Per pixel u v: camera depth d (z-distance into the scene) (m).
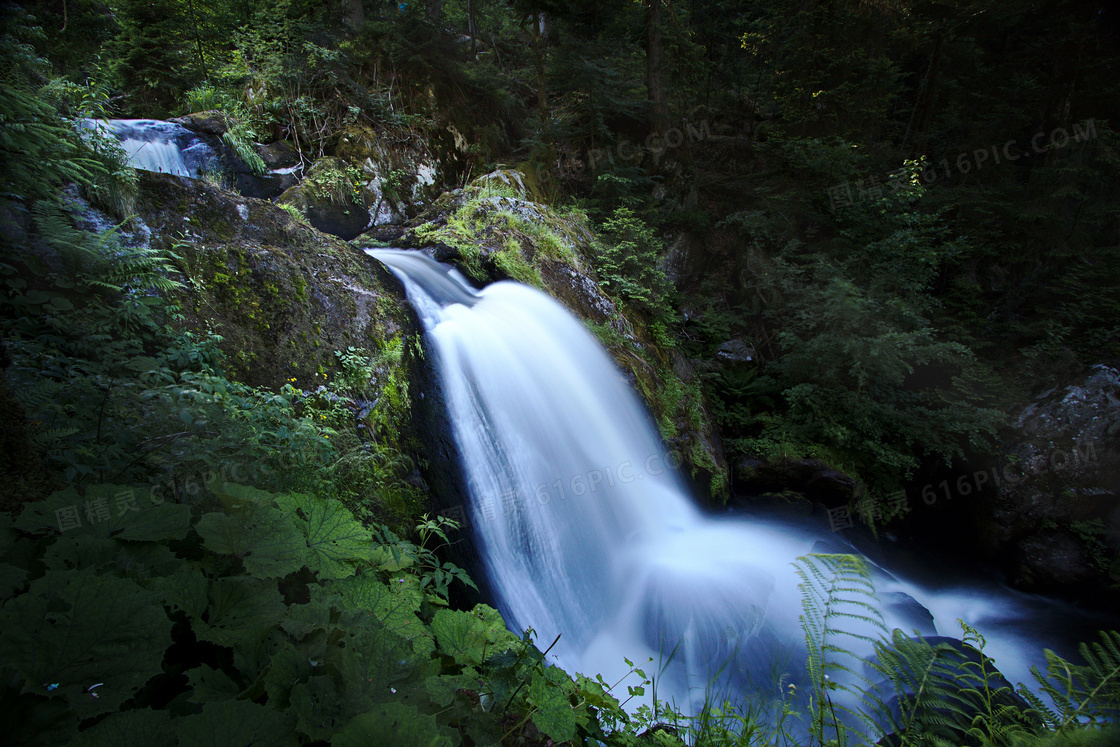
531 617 4.49
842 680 4.39
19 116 3.62
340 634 1.41
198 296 4.07
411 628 1.77
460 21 16.22
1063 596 8.12
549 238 7.92
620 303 8.46
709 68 14.36
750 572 5.98
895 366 8.81
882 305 9.28
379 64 10.39
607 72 10.83
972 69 13.77
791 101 12.70
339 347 4.59
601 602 5.23
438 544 4.04
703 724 2.55
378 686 1.28
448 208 8.16
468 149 10.83
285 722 1.02
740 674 4.50
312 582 1.80
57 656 0.96
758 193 11.23
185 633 1.30
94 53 10.05
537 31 11.12
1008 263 10.97
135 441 2.74
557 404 6.00
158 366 3.42
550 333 6.61
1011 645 6.99
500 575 4.48
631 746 2.15
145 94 10.48
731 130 14.46
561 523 5.31
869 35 12.28
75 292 3.54
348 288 4.96
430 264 6.69
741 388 9.50
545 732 1.60
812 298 9.48
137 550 1.39
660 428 7.27
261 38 9.38
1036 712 2.08
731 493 8.27
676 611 5.19
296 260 4.78
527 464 5.33
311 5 10.11
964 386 9.34
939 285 11.07
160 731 0.92
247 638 1.27
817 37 12.07
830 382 9.14
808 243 10.80
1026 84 13.14
